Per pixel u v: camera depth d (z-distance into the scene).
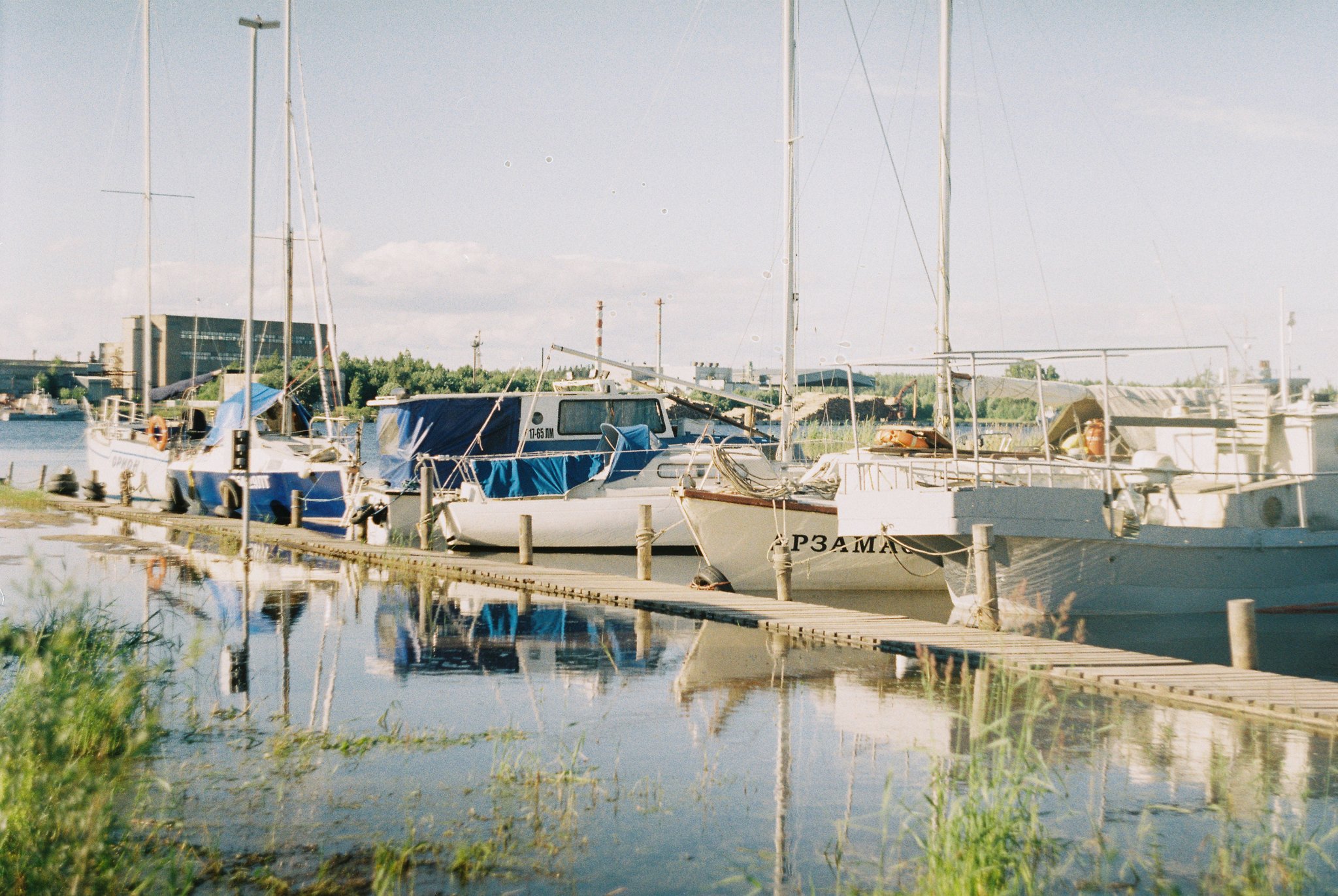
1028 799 6.89
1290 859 5.92
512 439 26.92
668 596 16.02
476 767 7.60
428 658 11.61
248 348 19.81
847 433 26.97
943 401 19.97
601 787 7.26
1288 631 15.97
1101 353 15.94
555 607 15.55
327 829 6.36
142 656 10.11
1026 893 5.60
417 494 25.12
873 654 12.20
